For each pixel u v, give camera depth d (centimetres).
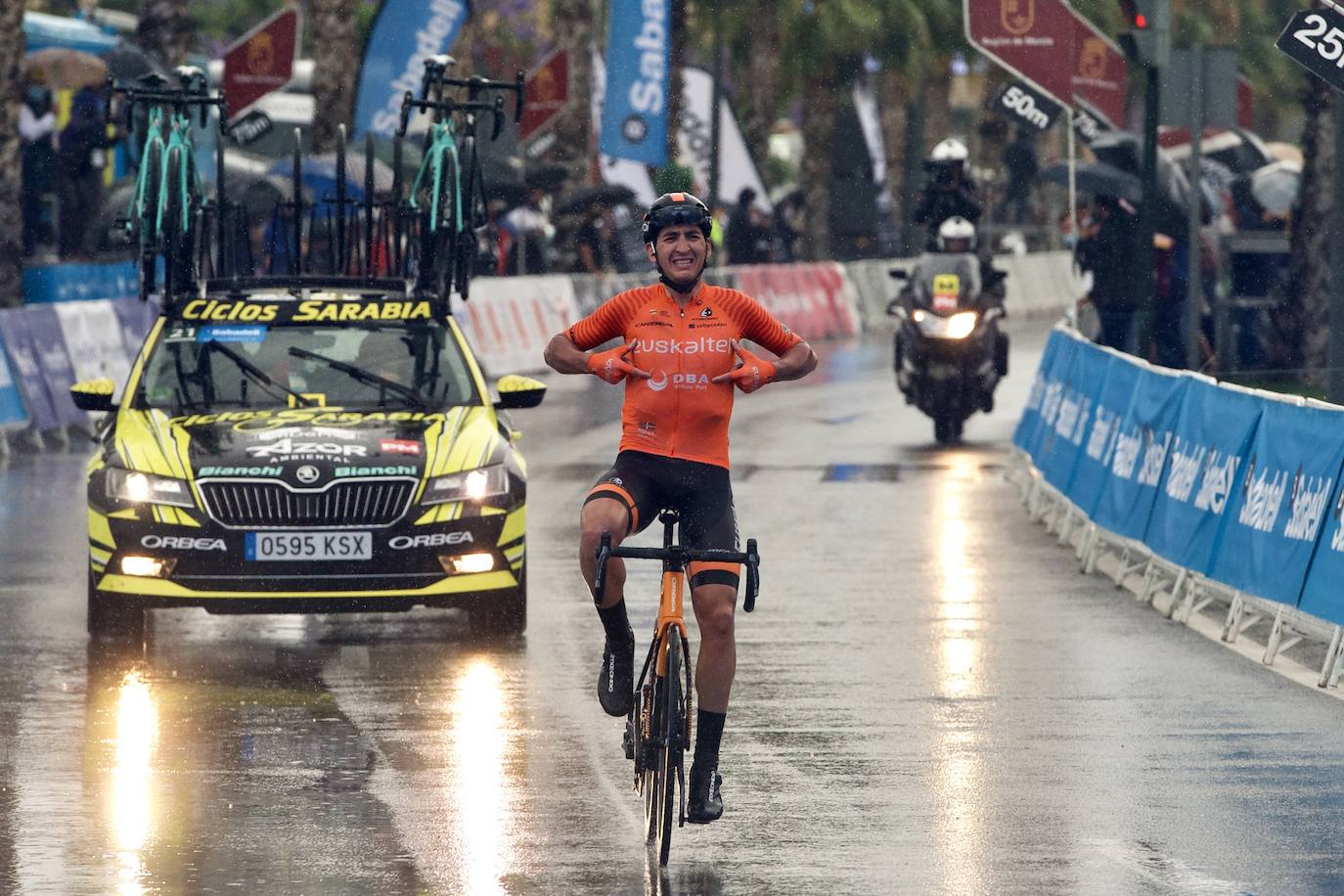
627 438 2141
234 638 3409
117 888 1973
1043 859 2080
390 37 8006
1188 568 3559
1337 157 5831
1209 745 2608
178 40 8756
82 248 8744
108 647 3281
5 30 7531
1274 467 3272
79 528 4641
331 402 3462
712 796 2083
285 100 9856
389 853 2102
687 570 2116
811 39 12756
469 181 3819
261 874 2022
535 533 4519
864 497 5122
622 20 9150
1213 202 7450
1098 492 4178
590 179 11525
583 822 2233
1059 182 7019
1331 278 5862
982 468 5753
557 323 9088
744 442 6375
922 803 2311
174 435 3306
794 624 3481
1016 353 9756
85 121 8400
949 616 3572
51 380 6425
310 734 2670
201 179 3978
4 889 1969
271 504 3206
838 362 9469
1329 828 2205
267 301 3612
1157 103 5797
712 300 2141
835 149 14200
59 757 2538
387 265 4075
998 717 2773
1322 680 2997
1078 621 3544
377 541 3216
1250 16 13050
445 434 3347
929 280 6300
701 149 11519
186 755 2547
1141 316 5862
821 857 2089
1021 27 6225
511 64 16575
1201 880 2003
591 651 3256
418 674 3081
